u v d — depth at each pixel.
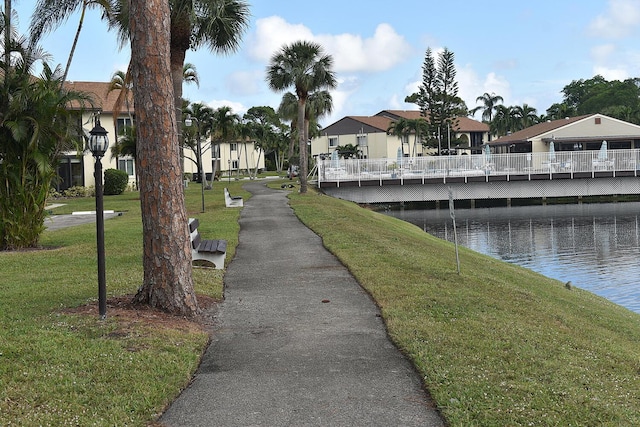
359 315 8.20
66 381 5.26
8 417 4.52
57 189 45.00
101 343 6.25
